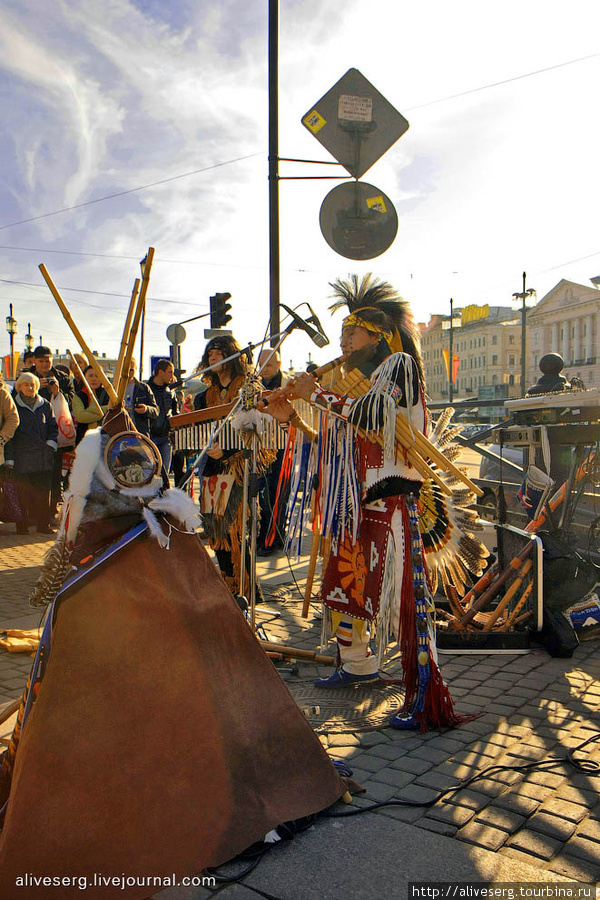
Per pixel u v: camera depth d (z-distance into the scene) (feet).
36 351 29.45
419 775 9.38
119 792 6.95
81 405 19.69
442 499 13.17
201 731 7.45
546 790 8.93
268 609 17.54
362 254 21.20
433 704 10.71
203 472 16.33
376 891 7.04
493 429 20.71
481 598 15.12
